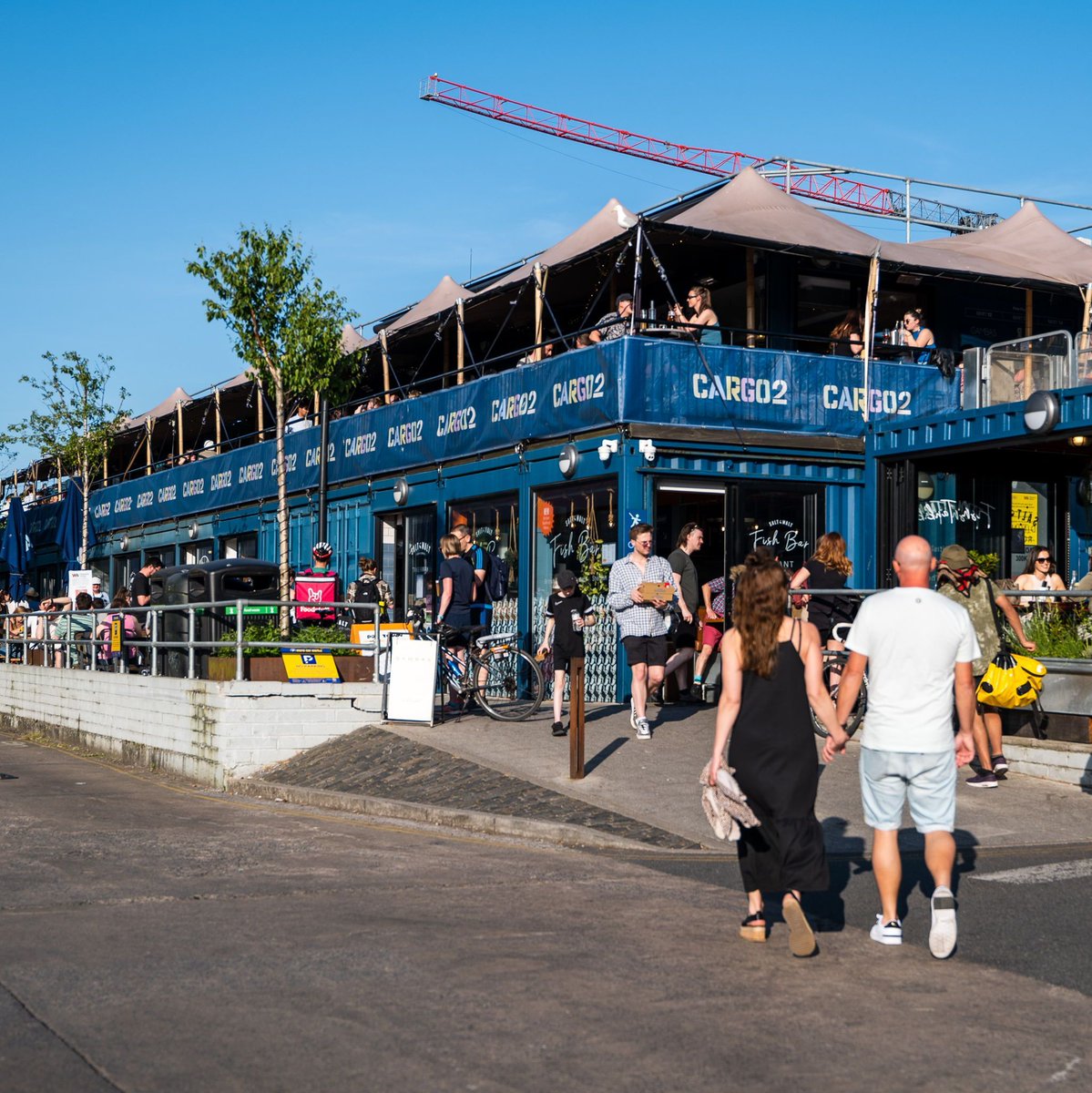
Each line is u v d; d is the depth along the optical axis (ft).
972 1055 16.20
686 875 27.84
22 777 51.01
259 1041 16.55
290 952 21.06
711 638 52.75
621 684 52.19
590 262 63.72
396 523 71.72
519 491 59.41
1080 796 36.06
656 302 67.51
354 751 44.47
